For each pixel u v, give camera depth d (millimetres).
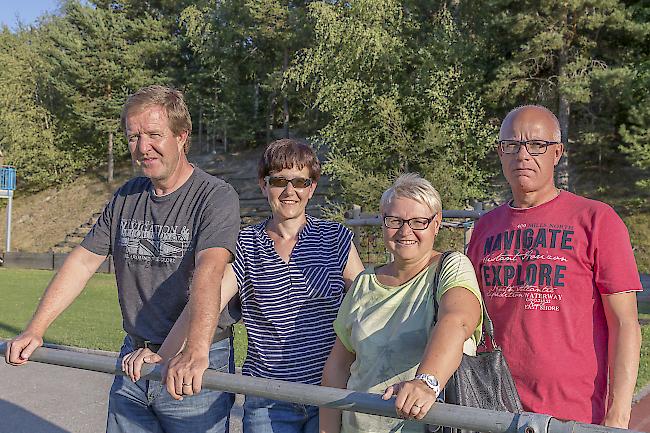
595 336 2523
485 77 18703
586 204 2611
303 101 25578
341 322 2457
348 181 17625
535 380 2500
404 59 18359
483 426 1609
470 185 17812
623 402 2387
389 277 2391
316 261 2787
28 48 36875
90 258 2830
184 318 2500
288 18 25391
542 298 2539
